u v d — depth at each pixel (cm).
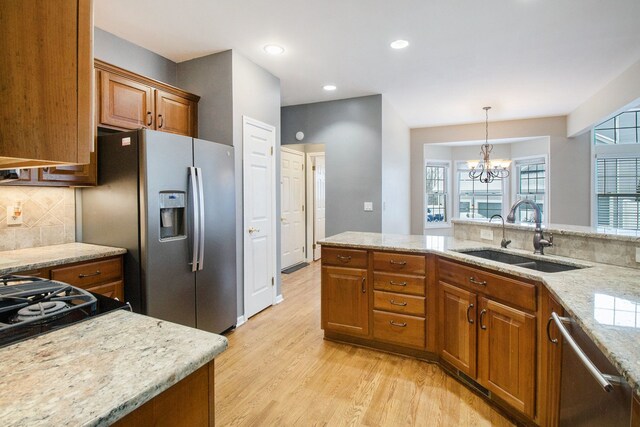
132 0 233
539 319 164
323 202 655
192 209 254
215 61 315
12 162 62
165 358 73
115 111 250
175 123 299
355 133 456
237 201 317
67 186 237
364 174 452
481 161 630
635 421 79
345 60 337
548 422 158
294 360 252
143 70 304
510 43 303
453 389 214
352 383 221
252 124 334
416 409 195
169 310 242
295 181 581
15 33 51
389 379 226
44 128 54
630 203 553
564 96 463
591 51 321
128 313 99
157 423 68
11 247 232
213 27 271
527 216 643
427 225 697
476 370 204
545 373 160
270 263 368
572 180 575
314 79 387
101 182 248
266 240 361
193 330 87
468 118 595
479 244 262
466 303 212
